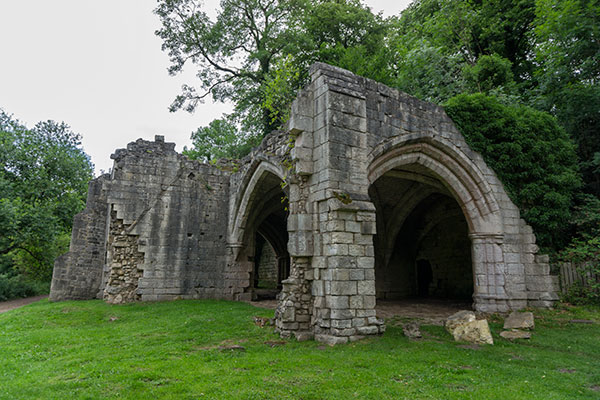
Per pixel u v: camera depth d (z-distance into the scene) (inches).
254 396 201.0
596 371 258.4
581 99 556.7
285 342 330.0
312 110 390.3
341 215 344.5
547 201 491.5
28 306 621.6
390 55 888.3
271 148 512.1
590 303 450.9
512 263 474.3
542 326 401.4
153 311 515.2
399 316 472.4
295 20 974.4
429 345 316.5
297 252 364.2
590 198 526.6
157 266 622.2
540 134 511.5
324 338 327.9
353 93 384.8
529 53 868.6
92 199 745.0
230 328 394.0
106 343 345.7
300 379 228.4
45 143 1130.7
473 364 268.4
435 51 751.1
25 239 908.0
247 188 613.9
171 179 658.2
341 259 335.0
